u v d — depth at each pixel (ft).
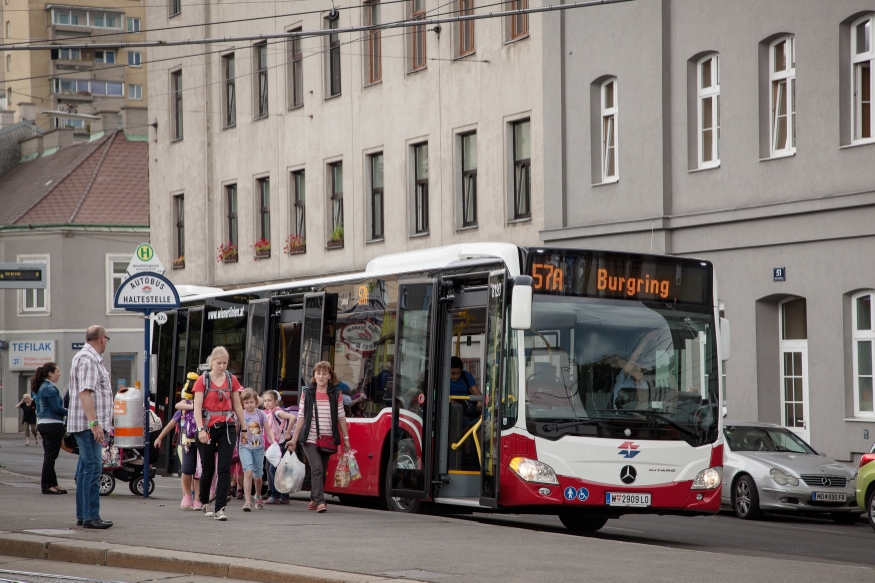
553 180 129.49
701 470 64.64
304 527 59.67
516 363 62.75
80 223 256.52
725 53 112.47
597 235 123.85
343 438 71.31
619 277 64.95
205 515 65.36
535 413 62.34
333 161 164.96
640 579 44.19
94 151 274.77
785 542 69.31
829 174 103.24
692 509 64.28
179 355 100.53
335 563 47.52
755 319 109.60
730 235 111.55
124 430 83.30
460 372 68.80
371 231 159.02
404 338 72.02
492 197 138.21
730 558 50.31
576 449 62.34
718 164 113.50
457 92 143.23
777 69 109.50
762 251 109.19
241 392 71.36
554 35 129.29
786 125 108.68
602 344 63.98
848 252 101.65
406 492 70.33
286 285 86.63
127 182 268.41
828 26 103.60
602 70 123.95
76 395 58.08
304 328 83.35
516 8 136.56
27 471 123.34
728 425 92.32
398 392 72.02
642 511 63.72
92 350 58.34
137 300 81.00
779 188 107.55
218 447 63.93
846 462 101.65
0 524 60.03
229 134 187.01
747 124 110.42
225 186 189.06
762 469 86.02
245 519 63.93
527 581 43.55
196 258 194.90
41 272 115.65
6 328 257.55
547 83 130.11
